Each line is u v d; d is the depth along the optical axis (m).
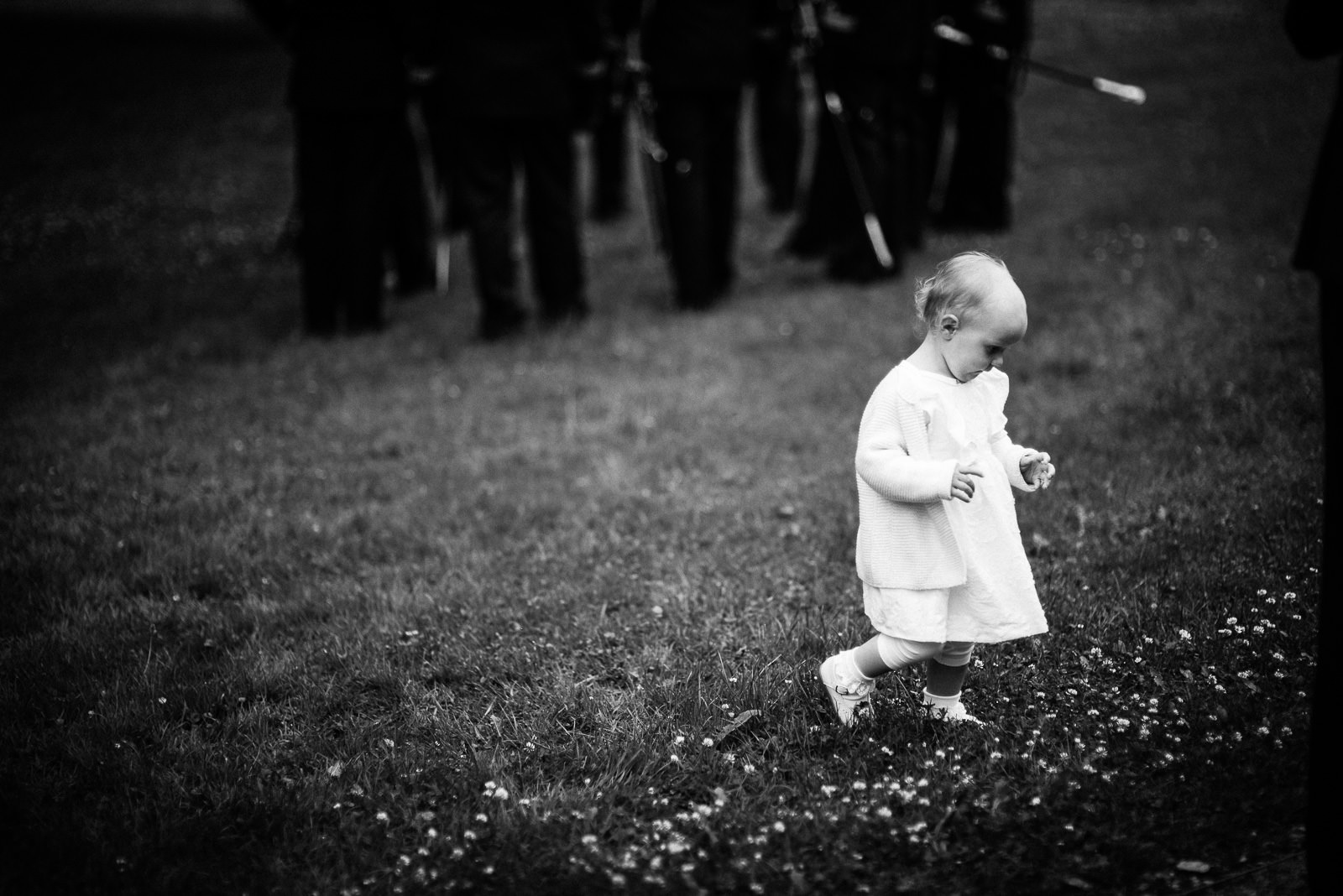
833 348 7.42
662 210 8.47
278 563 4.76
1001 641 3.09
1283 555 4.03
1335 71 14.92
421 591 4.45
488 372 7.38
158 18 25.41
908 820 2.84
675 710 3.53
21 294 9.60
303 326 8.47
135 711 3.59
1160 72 16.34
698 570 4.52
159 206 12.90
